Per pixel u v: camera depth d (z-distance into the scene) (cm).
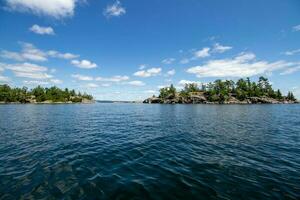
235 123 3072
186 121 3416
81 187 818
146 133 2202
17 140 1772
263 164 1112
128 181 877
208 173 974
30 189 801
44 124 2936
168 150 1445
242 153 1352
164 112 5928
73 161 1170
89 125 2880
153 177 924
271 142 1706
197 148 1504
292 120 3494
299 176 935
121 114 5206
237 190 790
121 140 1814
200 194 757
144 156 1287
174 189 798
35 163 1129
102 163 1138
